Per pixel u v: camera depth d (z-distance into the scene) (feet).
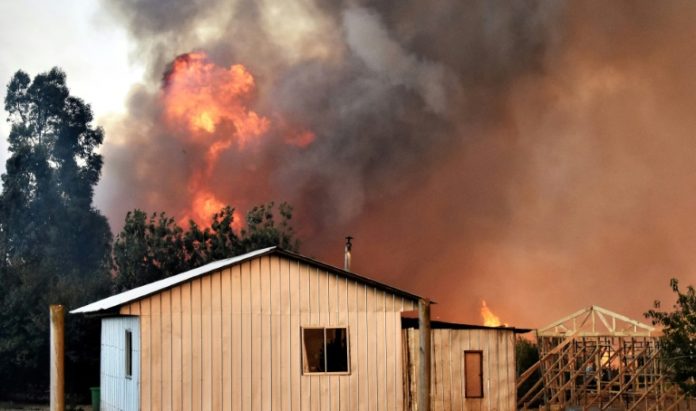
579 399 127.03
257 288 78.02
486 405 81.82
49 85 208.54
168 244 153.17
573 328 122.21
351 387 78.74
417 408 79.20
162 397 74.69
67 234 195.83
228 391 76.13
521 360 134.62
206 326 76.38
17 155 197.57
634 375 116.67
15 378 142.31
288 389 77.46
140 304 75.20
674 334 82.74
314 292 79.20
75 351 131.34
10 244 191.72
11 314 138.51
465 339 82.48
